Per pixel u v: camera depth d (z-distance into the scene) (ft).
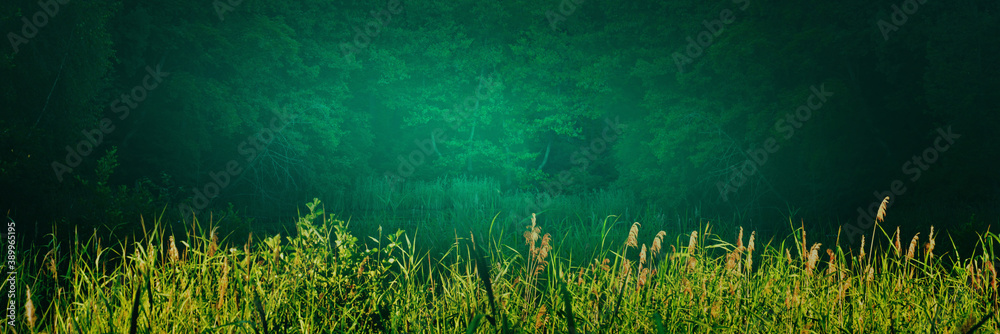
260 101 57.88
